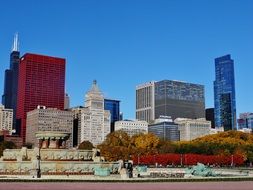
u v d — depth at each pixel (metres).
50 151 124.19
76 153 126.06
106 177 109.56
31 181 94.50
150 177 116.62
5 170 116.75
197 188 80.19
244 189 78.50
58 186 81.94
